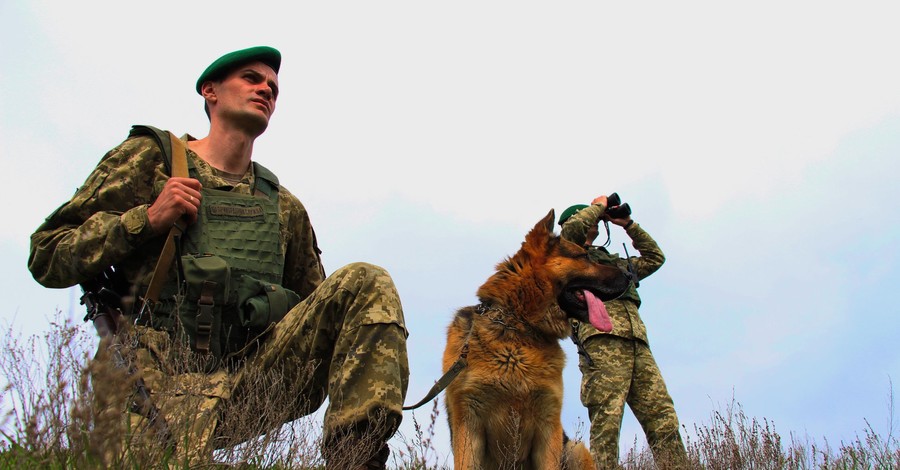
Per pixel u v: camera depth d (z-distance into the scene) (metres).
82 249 3.36
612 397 6.59
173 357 3.20
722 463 5.55
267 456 3.06
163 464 2.67
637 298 7.14
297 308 3.52
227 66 3.95
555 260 5.59
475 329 5.25
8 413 2.51
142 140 3.75
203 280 3.40
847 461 5.59
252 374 3.33
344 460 3.00
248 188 3.92
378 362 3.20
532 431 5.27
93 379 2.44
